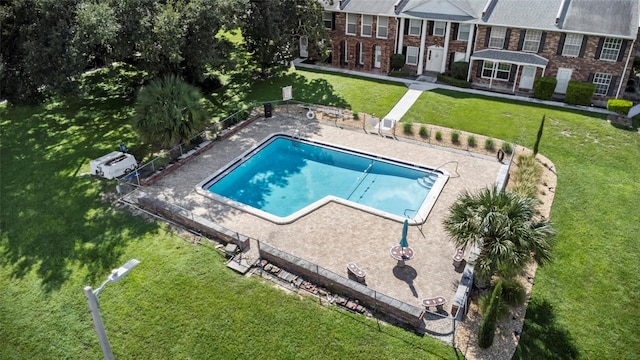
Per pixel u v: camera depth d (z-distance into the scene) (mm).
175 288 16812
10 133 28969
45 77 25781
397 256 17422
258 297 16406
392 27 38000
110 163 23984
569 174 24172
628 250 18859
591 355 14633
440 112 31547
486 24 34969
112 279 10992
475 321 15445
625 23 31562
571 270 17906
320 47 37906
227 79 37969
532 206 16344
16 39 26656
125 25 25656
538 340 14961
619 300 16594
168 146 25094
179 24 26859
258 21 33250
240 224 20250
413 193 23297
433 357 14172
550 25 33094
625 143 27156
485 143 26609
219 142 27641
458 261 17484
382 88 35906
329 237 19406
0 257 18812
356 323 15359
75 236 19703
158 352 14672
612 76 32688
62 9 25859
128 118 30734
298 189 23906
